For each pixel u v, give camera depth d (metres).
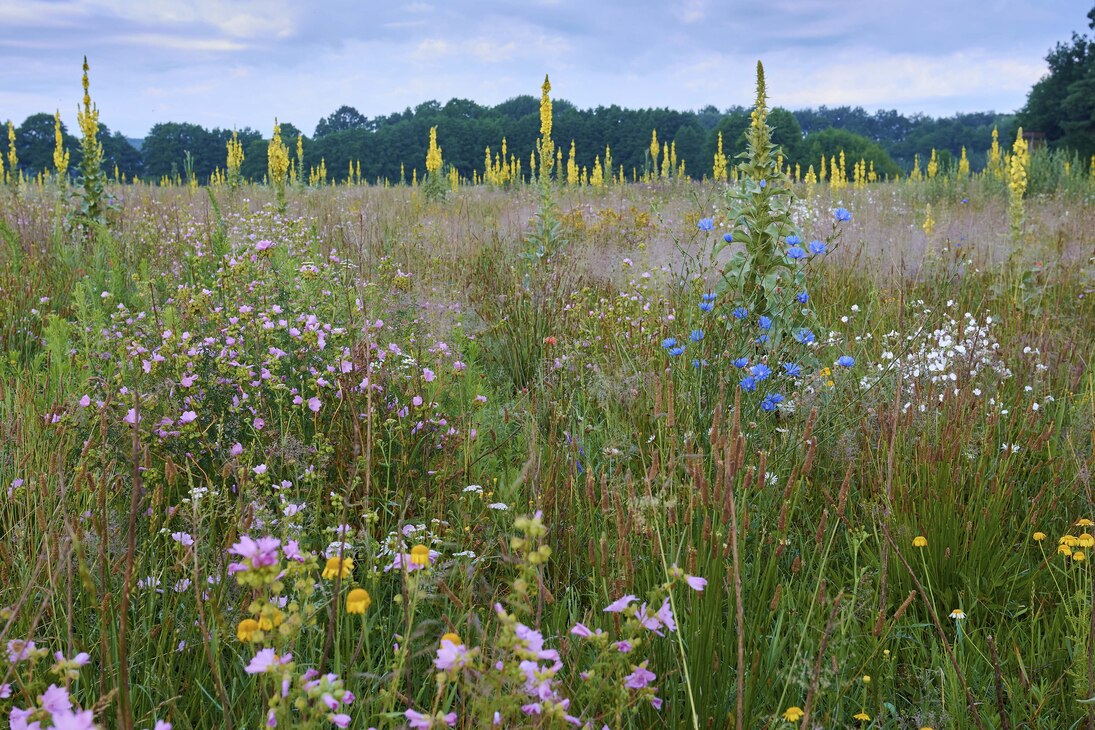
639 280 6.11
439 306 5.18
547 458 3.12
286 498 2.51
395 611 2.25
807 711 1.68
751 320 4.11
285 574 1.43
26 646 1.49
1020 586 2.77
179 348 3.41
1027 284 6.69
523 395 4.30
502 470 3.20
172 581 2.29
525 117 88.19
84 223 8.39
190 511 2.41
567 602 2.34
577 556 2.59
